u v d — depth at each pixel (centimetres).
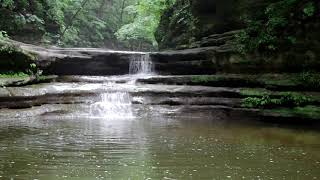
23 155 862
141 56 2141
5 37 2066
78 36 4184
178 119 1542
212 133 1238
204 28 2238
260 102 1568
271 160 873
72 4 3906
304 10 1606
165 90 1728
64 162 809
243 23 2016
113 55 2142
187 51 2033
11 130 1187
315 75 1577
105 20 4753
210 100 1666
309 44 1625
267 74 1730
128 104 1683
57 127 1268
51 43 2819
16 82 1596
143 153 916
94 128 1273
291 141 1126
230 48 1853
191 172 754
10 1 2297
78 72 2073
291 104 1522
